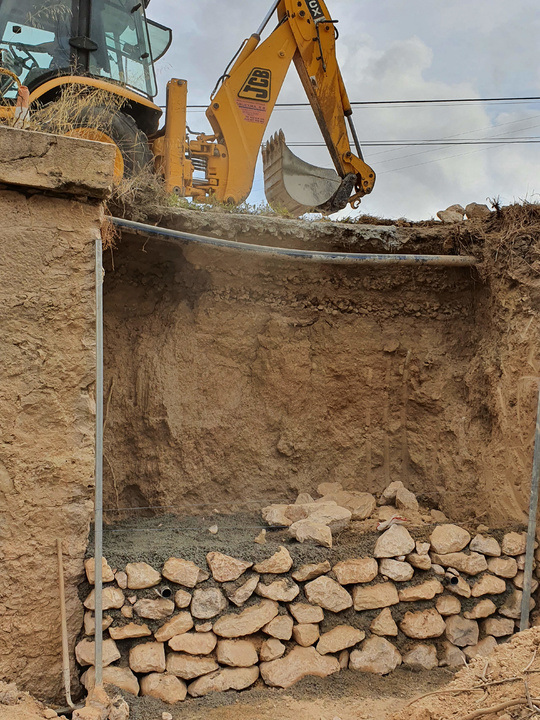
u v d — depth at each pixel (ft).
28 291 13.12
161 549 14.01
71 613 13.06
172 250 17.84
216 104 27.14
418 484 19.31
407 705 12.33
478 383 18.30
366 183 28.07
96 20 24.84
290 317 19.25
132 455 18.28
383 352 19.58
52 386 13.19
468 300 19.56
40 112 16.70
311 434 19.30
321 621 14.42
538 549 15.74
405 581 15.12
